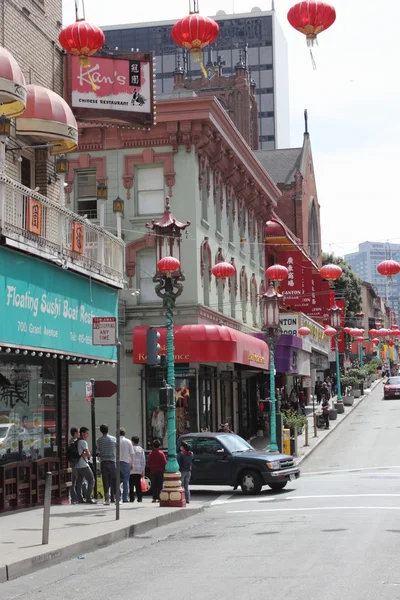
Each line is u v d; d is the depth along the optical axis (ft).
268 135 543.80
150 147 152.15
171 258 91.09
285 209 332.80
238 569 49.34
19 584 47.47
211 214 162.81
